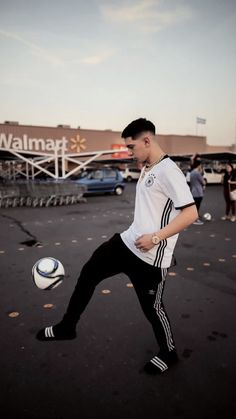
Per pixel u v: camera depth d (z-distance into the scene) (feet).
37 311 10.22
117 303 10.75
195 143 142.92
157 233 5.65
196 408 6.05
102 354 7.82
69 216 30.63
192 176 25.29
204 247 18.42
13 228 24.35
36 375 7.00
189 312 10.12
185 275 13.58
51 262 7.57
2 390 6.52
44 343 8.31
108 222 27.37
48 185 38.63
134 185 79.87
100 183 52.31
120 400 6.26
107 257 6.64
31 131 103.81
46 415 5.88
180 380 6.84
